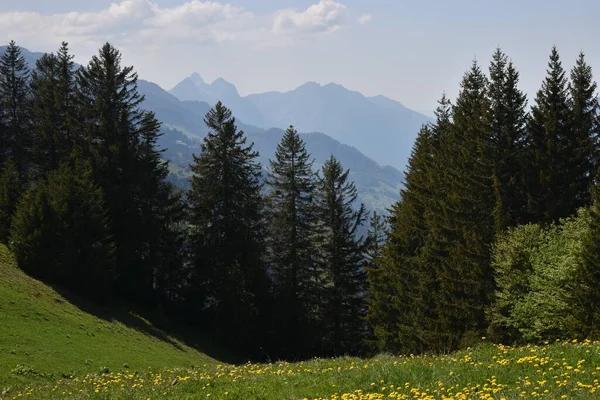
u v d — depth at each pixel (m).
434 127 53.22
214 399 11.98
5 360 27.08
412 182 46.06
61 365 29.28
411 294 40.06
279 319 52.16
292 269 54.59
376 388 11.12
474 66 47.03
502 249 28.61
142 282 54.09
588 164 34.25
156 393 13.48
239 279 50.22
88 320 40.06
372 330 53.03
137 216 54.44
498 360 12.37
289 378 13.57
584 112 35.94
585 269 22.86
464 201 35.97
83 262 45.66
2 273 39.75
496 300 28.31
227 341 50.31
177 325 51.84
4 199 51.22
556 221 31.89
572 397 8.47
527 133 36.19
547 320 23.86
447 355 15.34
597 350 11.70
